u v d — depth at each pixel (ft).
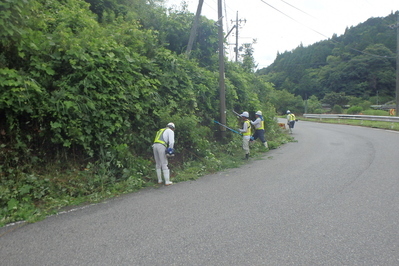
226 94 37.50
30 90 17.92
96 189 18.72
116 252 10.68
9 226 13.41
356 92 231.71
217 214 14.43
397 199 16.10
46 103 18.35
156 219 13.93
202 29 43.19
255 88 60.18
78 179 18.92
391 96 228.43
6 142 18.08
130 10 38.60
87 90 20.48
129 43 27.53
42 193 16.96
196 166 25.75
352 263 9.77
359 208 14.84
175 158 26.48
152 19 41.32
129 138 23.03
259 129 36.01
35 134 19.10
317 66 280.10
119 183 19.74
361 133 53.26
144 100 24.70
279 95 201.05
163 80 27.55
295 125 85.15
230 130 36.09
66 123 19.35
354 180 20.18
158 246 11.11
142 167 22.22
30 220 13.85
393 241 11.28
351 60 227.81
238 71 51.19
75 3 30.71
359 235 11.82
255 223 13.19
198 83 33.35
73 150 20.51
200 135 29.37
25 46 18.65
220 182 21.15
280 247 10.90
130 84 23.31
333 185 19.11
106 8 36.04
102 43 22.56
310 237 11.69
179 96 28.58
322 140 44.27
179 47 43.34
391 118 65.87
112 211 15.23
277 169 24.84
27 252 10.77
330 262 9.83
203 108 33.24
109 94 21.59
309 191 17.95
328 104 222.07
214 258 10.16
